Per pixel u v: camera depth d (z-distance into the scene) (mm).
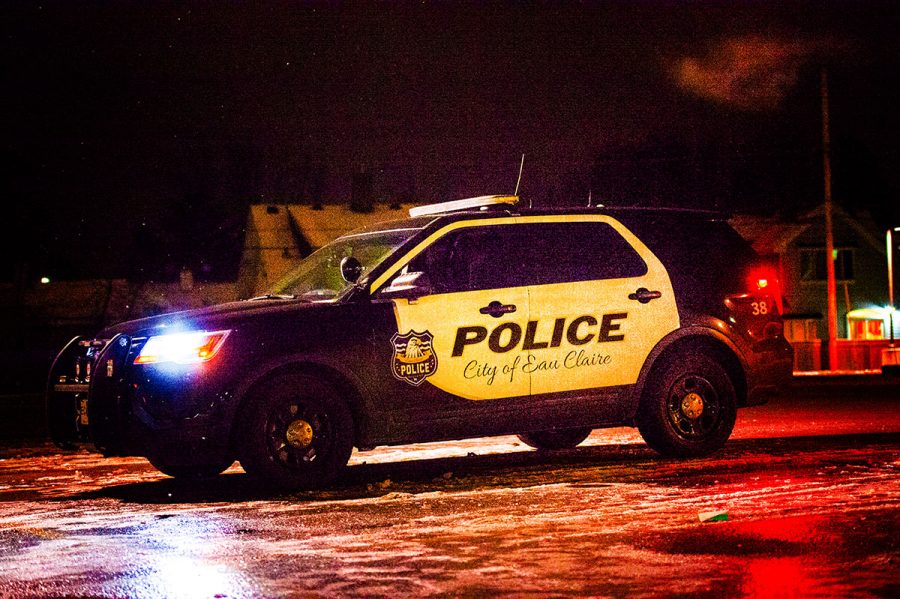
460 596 5938
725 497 8812
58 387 10648
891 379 36625
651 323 11148
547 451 12773
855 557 6648
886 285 59719
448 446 13898
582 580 6223
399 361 10180
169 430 9656
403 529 7832
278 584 6281
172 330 9828
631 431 15695
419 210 11953
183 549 7340
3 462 13469
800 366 53688
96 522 8539
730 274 11656
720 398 11430
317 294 10633
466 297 10453
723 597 5812
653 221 11453
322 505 9008
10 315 65500
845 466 10438
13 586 6418
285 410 9844
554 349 10750
